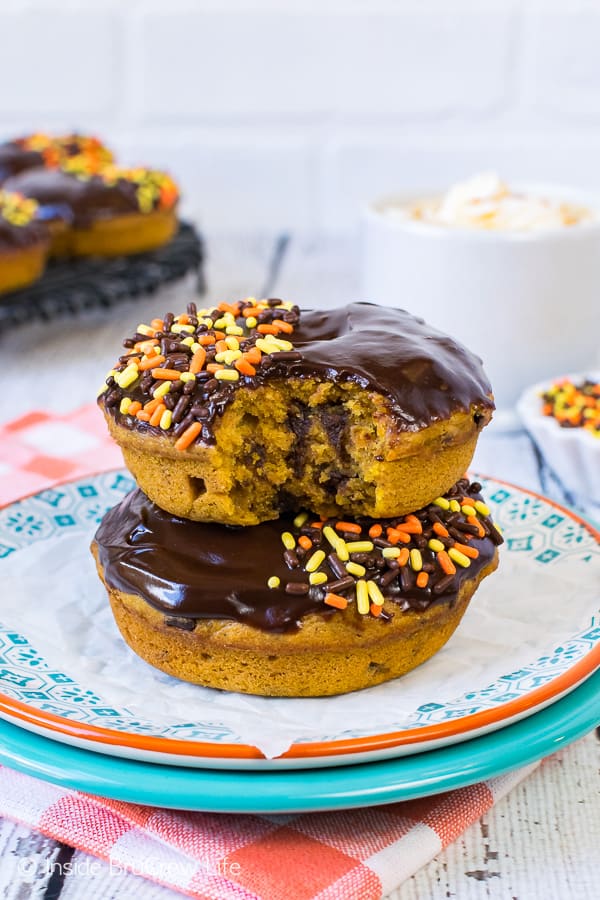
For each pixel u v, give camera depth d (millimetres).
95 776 358
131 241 725
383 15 845
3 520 447
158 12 853
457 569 397
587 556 429
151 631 395
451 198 562
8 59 873
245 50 861
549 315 530
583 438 481
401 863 351
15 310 611
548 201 573
